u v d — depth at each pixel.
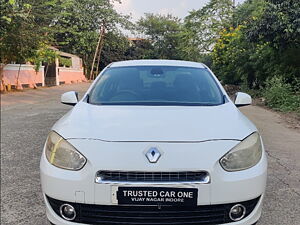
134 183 2.32
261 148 2.75
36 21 17.12
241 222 2.42
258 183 2.49
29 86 20.47
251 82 15.59
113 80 3.72
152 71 3.87
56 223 2.50
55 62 25.41
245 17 21.33
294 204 3.50
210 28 31.39
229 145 2.48
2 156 5.25
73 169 2.46
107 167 2.36
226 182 2.37
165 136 2.50
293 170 4.53
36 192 3.85
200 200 2.33
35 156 5.25
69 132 2.64
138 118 2.80
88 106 3.21
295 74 11.88
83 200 2.39
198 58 33.09
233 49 16.17
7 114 9.76
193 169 2.34
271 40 10.94
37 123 8.17
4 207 3.47
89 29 36.44
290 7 10.12
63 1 19.56
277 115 9.20
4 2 12.14
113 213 2.38
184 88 3.57
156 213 2.35
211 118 2.83
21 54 16.09
